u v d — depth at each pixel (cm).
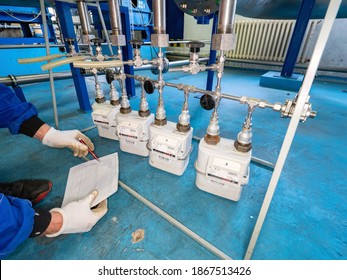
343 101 191
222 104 178
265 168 96
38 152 103
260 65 330
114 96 106
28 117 67
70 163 96
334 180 88
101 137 119
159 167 90
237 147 66
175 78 270
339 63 276
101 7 153
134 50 72
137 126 90
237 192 73
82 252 58
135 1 252
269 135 125
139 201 76
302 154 106
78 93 150
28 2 175
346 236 64
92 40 84
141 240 62
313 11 219
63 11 121
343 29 261
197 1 82
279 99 194
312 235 64
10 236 39
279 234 64
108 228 65
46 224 48
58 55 90
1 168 91
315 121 147
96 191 64
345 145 115
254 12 221
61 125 132
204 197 78
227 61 362
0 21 231
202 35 365
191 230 65
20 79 126
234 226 67
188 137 79
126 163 96
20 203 43
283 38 296
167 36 68
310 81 34
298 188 83
